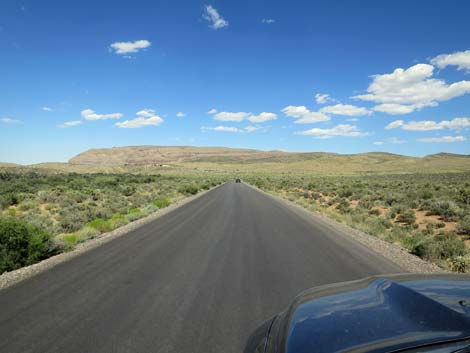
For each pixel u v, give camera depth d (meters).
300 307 3.44
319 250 11.52
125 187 49.56
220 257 10.59
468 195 29.48
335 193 43.69
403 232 15.99
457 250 11.69
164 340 5.22
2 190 40.22
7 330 5.64
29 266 10.10
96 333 5.47
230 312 6.27
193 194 46.12
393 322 2.67
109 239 14.15
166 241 13.29
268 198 37.16
